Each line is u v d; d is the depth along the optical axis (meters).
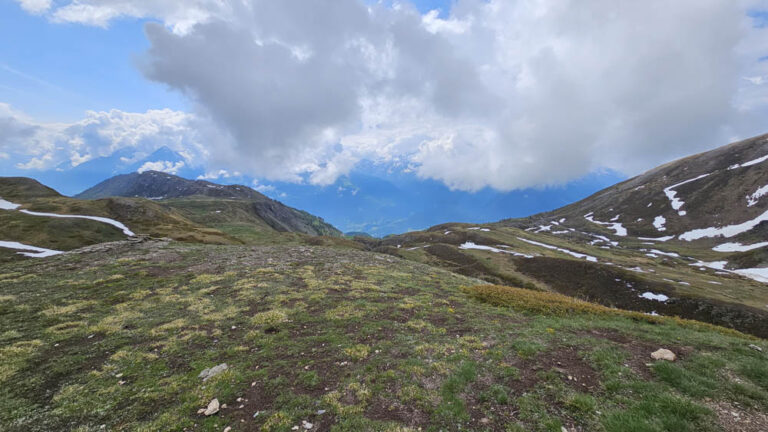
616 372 13.85
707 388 12.34
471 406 11.81
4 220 85.88
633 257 173.12
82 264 37.91
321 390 13.13
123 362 16.17
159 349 17.67
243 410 11.95
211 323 21.55
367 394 12.59
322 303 25.73
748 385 12.45
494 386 12.98
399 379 13.73
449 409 11.59
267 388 13.32
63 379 14.70
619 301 92.88
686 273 131.00
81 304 24.97
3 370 15.13
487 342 17.78
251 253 47.75
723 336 19.80
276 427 10.84
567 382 13.20
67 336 19.30
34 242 77.12
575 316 25.14
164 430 10.98
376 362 15.38
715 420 10.43
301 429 10.73
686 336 19.05
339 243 148.50
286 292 28.84
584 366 14.69
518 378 13.55
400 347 17.20
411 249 165.88
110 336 19.41
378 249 165.25
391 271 40.62
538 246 175.38
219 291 29.27
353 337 18.72
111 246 47.59
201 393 13.05
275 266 39.91
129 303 25.48
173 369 15.46
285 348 17.36
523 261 129.38
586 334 19.45
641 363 14.87
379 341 18.12
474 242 181.50
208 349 17.53
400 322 21.64
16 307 24.17
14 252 70.50
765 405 11.25
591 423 10.59
